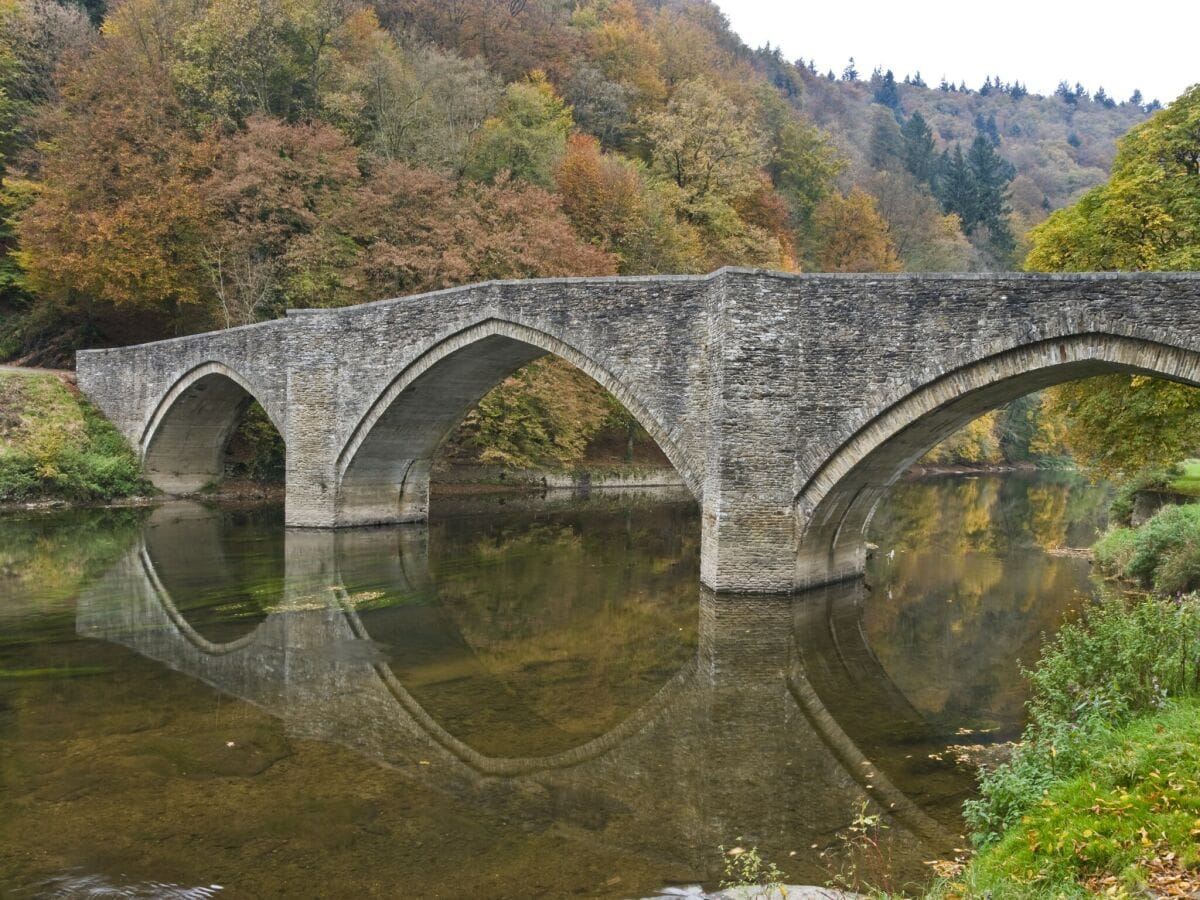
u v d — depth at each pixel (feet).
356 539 84.38
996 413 237.45
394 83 144.66
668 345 63.31
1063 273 47.93
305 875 23.09
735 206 174.91
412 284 116.06
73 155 118.32
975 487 179.32
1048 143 426.51
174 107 126.31
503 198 123.44
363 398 83.66
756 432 57.98
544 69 185.57
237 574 66.64
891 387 53.83
